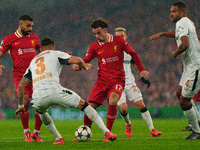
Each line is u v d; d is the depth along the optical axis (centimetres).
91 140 2444
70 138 2797
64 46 10231
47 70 1897
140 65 2325
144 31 9519
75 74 8812
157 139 2462
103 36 2266
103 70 2316
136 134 3133
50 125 2064
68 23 10644
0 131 3750
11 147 1930
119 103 2744
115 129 3978
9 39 2572
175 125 4512
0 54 2567
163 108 6862
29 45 2605
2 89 8819
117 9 10300
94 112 1941
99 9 10550
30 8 10962
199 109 6394
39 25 10781
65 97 1886
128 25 9888
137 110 6900
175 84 8094
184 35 2081
